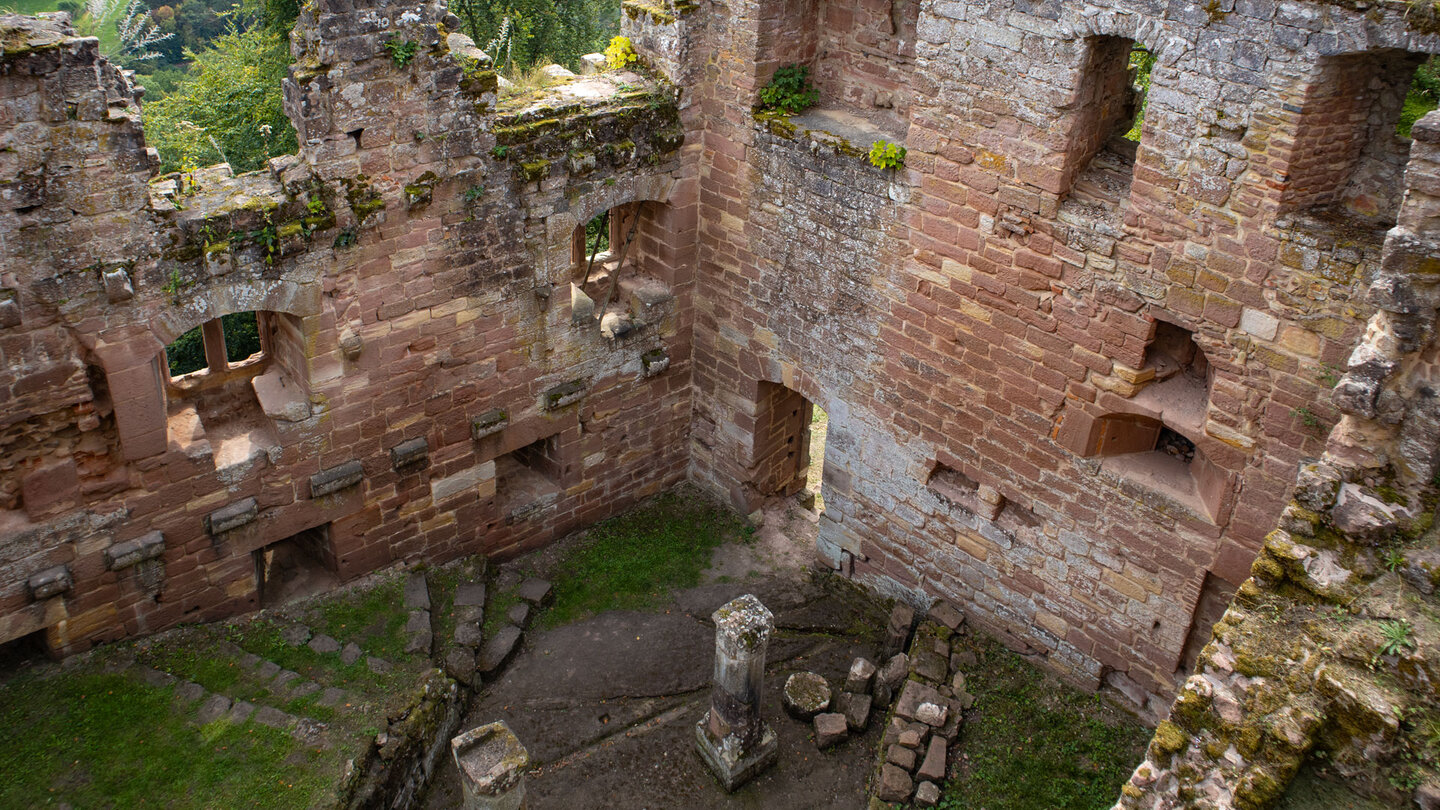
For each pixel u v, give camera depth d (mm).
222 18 32719
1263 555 7848
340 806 11039
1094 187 11320
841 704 13664
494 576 15320
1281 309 10008
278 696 12164
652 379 16297
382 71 11398
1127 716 13070
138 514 11945
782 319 14922
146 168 10383
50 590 11516
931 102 11922
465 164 12516
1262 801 7023
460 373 13875
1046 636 13625
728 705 12359
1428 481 7508
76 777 10938
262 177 11664
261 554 13930
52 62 9500
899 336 13531
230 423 13031
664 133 14211
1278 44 9195
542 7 27438
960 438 13438
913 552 14844
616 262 16516
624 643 14695
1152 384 11555
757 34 13305
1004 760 12398
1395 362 7371
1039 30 10656
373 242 12203
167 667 12328
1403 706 6832
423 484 14328
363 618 13703
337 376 12703
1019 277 11930
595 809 12484
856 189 13141
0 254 9930
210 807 10844
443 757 12938
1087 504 12445
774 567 16281
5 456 10969
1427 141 6867
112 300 10672
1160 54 9961
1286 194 9672
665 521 17078
